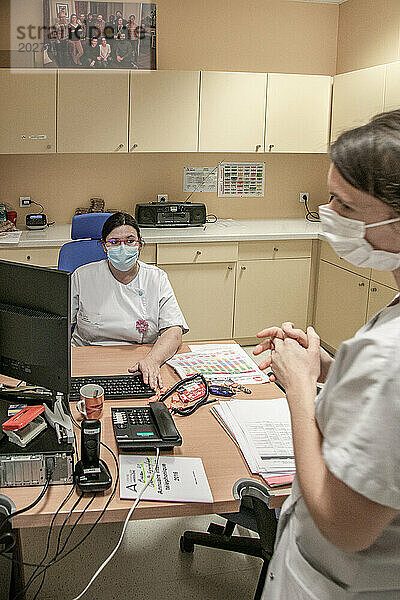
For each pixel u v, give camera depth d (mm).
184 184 4930
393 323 911
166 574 2264
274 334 1394
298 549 1118
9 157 4578
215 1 4668
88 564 2285
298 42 4918
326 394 1002
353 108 4414
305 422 1034
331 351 4762
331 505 888
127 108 4367
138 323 2607
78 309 2646
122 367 2309
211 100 4492
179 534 2490
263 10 4785
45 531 2451
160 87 4391
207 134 4539
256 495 1513
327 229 1025
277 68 4914
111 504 1447
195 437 1782
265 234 4508
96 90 4293
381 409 846
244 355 2453
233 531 2484
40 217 4445
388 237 952
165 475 1566
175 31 4637
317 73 5012
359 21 4688
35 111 4223
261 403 1984
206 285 4488
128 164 4797
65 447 1545
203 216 4664
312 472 958
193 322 4539
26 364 1752
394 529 965
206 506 1467
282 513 1214
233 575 2275
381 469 841
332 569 1048
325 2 4898
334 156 963
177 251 4340
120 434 1714
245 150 4637
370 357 880
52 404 1770
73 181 4730
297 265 4699
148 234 4352
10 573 1881
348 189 952
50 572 2232
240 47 4797
